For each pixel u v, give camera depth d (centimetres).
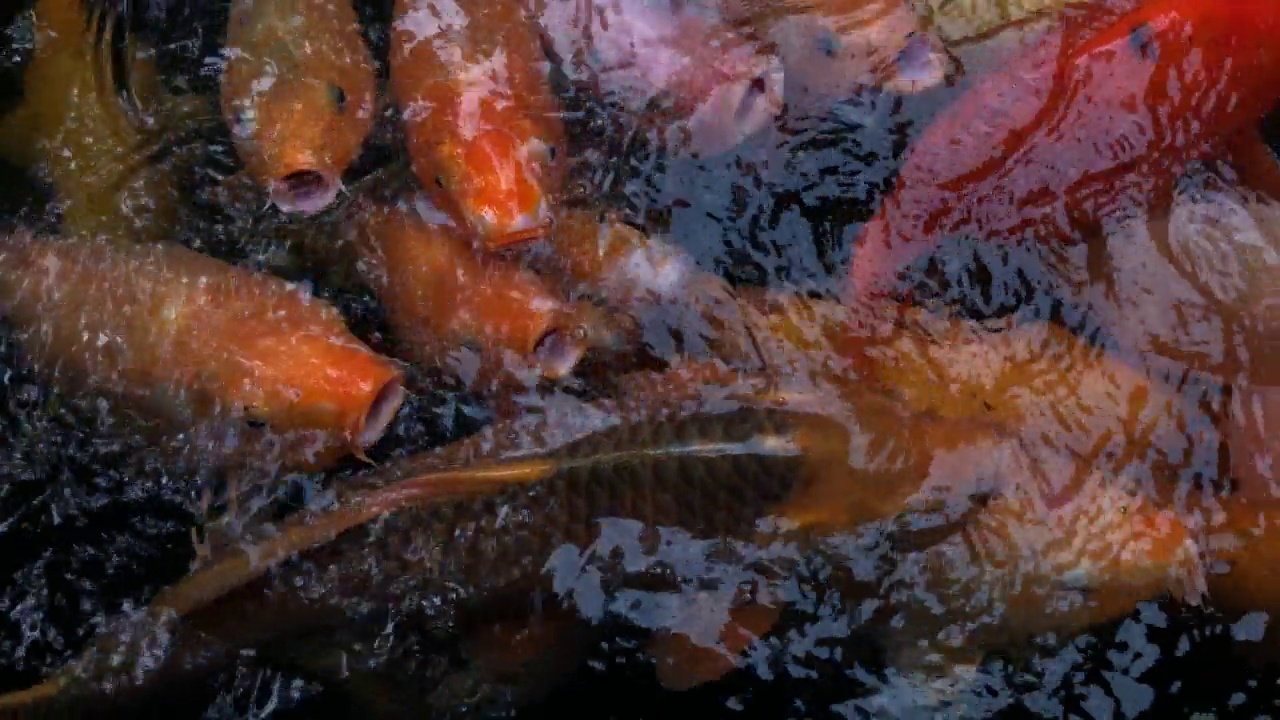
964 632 136
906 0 155
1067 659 136
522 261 146
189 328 143
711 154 152
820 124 152
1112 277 147
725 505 136
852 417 139
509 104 149
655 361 144
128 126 153
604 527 135
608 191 150
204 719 134
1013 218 148
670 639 136
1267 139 153
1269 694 135
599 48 153
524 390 143
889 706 135
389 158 151
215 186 150
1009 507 137
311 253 148
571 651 136
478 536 135
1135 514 137
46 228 148
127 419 143
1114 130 149
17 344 145
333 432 140
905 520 136
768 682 136
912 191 149
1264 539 136
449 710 135
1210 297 146
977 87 151
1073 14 155
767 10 155
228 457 142
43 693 133
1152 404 141
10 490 142
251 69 151
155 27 157
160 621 135
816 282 147
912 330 145
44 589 138
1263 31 149
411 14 153
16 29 156
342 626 135
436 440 142
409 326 146
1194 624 135
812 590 136
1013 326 145
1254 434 140
